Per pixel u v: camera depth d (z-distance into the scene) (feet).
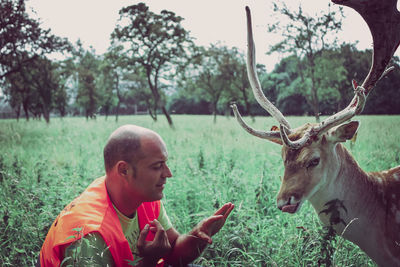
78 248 5.23
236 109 9.33
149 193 6.13
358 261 9.95
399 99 66.85
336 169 8.70
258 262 9.84
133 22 82.17
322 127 8.39
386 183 9.10
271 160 22.44
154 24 82.58
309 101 76.64
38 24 68.90
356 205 8.87
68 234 5.70
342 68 61.36
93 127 64.49
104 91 144.36
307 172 8.39
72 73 132.46
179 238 7.20
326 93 67.05
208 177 16.61
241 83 113.70
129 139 5.99
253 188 15.79
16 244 10.19
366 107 72.69
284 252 10.00
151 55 85.35
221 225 7.26
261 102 10.32
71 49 75.41
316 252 9.40
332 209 8.12
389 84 66.13
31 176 17.85
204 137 37.42
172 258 7.20
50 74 113.70
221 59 114.21
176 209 13.91
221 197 13.43
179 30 84.12
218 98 121.60
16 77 98.94
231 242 10.49
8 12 63.98
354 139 8.91
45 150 30.89
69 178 17.43
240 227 10.99
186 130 58.23
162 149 6.14
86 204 6.00
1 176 17.01
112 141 6.10
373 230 8.86
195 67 93.86
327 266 8.01
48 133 52.01
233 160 20.47
